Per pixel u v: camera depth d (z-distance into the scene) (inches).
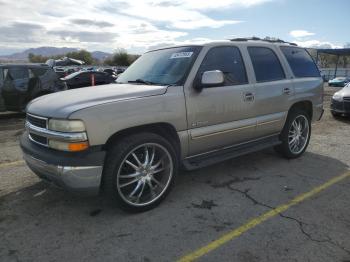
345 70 1631.4
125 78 182.1
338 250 116.6
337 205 151.9
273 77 200.5
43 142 137.3
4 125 355.9
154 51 193.5
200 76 158.9
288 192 166.9
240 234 126.8
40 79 427.5
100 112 128.3
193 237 124.9
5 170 197.2
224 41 179.5
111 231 129.1
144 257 112.8
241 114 178.4
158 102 143.4
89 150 127.0
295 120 219.0
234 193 165.3
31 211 145.6
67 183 126.2
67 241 122.4
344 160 220.8
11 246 119.3
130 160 140.0
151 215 142.1
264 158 223.5
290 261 110.6
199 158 168.9
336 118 400.5
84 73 747.4
